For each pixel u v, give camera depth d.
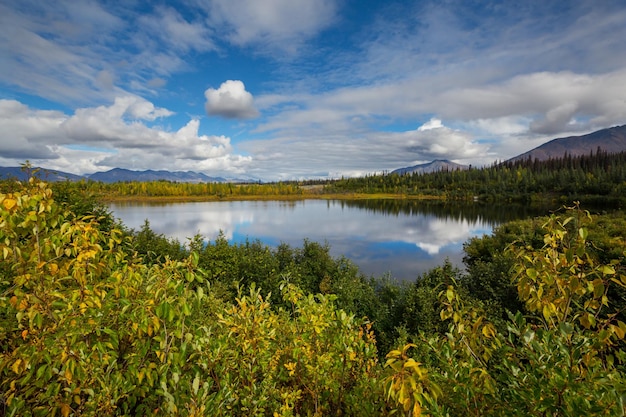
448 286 2.98
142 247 18.61
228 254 19.48
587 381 2.13
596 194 113.44
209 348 2.93
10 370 2.56
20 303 2.37
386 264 36.16
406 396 2.03
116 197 162.75
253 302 3.48
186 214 94.75
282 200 181.50
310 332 3.52
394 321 15.43
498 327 8.16
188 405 2.34
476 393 2.51
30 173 2.66
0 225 2.24
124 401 2.70
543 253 2.72
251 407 2.97
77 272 2.48
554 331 2.50
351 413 3.41
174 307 2.58
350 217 88.88
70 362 2.31
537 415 2.12
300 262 22.25
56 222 2.60
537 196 130.12
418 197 186.75
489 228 65.44
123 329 2.87
